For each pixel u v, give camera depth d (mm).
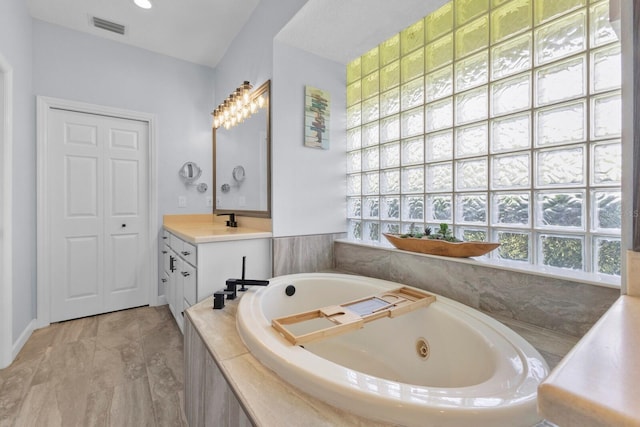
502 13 1427
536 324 1180
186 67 2994
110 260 2637
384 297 1381
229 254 1874
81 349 1958
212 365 952
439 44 1700
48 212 2361
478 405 648
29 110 2203
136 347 1993
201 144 3070
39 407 1392
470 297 1391
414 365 1339
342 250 2158
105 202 2611
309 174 2166
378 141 2100
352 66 2307
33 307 2266
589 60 1175
